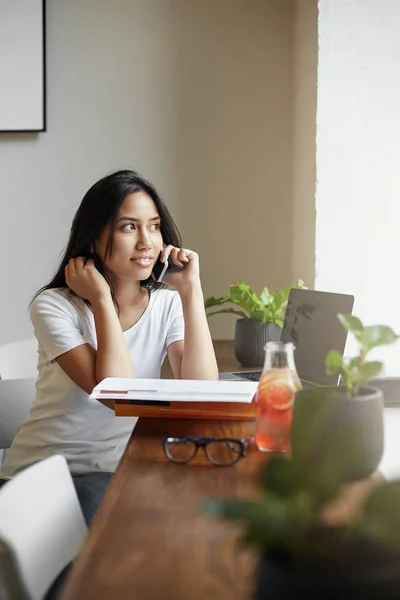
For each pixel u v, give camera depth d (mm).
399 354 2674
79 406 1764
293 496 667
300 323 2033
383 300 2748
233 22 3369
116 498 1050
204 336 1920
